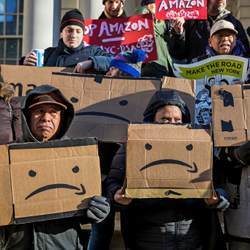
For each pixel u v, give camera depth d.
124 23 4.49
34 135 2.70
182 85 3.46
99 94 3.46
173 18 4.55
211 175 2.66
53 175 2.51
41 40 8.24
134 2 8.85
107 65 3.86
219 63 3.71
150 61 4.43
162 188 2.66
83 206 2.53
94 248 3.42
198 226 2.86
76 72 3.76
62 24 4.21
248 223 2.82
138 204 2.82
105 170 3.44
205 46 4.57
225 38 3.88
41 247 2.50
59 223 2.55
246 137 2.88
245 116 2.91
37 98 2.67
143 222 2.81
